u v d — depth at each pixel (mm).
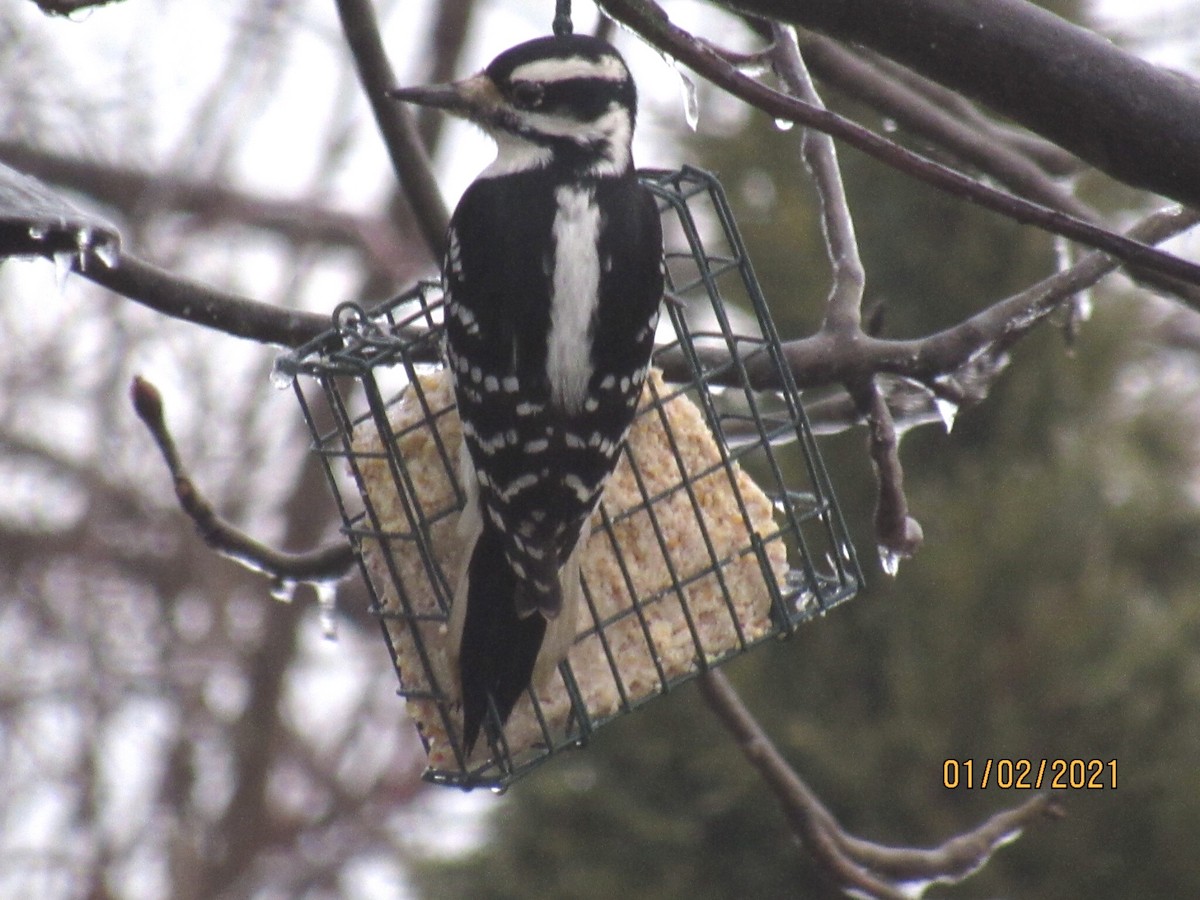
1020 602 11195
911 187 11922
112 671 17062
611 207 7137
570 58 7367
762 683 11312
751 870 11180
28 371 16750
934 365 7926
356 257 19094
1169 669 11086
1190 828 10836
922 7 6246
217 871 17188
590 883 11219
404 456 7473
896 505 7977
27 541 17078
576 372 6863
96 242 5875
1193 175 6164
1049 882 10938
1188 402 12109
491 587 7066
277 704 17422
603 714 7566
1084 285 8094
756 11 6398
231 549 8078
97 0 6121
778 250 11969
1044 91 6219
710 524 7664
